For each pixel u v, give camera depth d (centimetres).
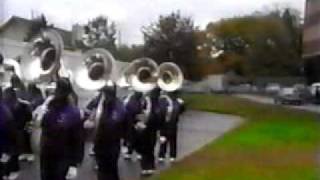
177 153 566
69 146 335
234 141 568
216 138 635
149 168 487
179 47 1625
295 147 465
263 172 447
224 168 475
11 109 428
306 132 482
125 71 649
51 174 337
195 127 759
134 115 483
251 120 669
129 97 490
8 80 507
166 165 515
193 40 1622
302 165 430
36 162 494
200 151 560
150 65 664
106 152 368
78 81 606
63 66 580
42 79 525
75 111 335
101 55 620
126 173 497
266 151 493
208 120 833
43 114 350
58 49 530
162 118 499
